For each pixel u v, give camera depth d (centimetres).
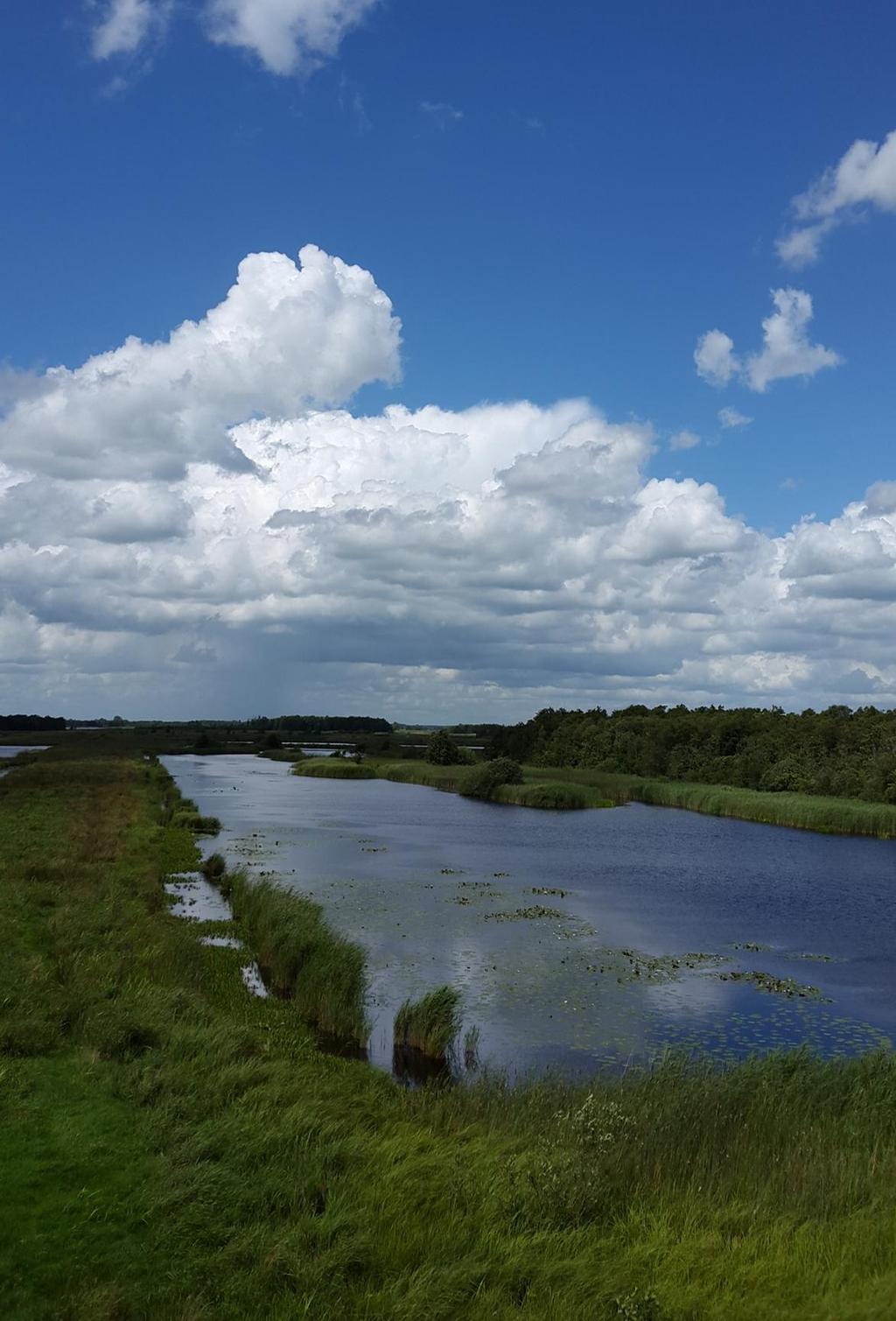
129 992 1855
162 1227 1019
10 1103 1302
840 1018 2372
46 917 2538
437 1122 1392
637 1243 1009
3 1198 1058
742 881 4422
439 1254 988
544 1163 1159
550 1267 956
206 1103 1340
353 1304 906
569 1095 1499
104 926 2453
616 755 11675
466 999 2442
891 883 4378
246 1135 1238
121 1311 878
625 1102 1422
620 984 2622
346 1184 1121
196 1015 1811
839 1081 1580
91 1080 1421
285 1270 950
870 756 8269
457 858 4950
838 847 5581
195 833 5600
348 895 3819
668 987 2612
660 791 8700
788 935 3341
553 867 4738
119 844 4294
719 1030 2245
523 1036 2166
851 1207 1113
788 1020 2344
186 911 3316
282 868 4472
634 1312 887
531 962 2834
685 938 3253
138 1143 1211
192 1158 1166
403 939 3078
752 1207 1105
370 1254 986
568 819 7156
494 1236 1022
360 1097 1486
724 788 8838
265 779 10825
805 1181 1172
